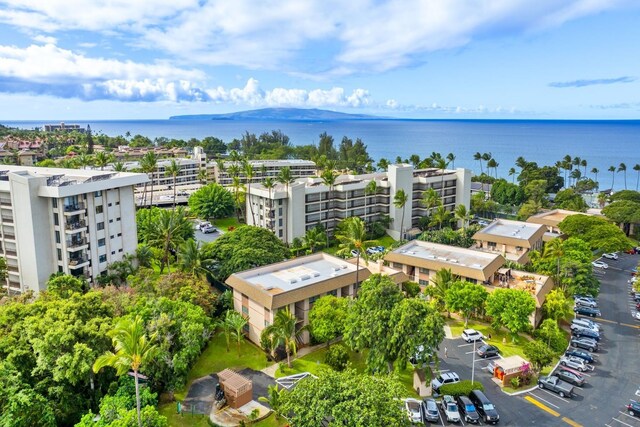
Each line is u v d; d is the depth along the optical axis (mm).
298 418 37156
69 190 73938
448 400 49500
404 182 128250
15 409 38094
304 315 63719
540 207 148875
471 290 67125
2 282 77812
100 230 80812
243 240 83875
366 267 73562
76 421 44344
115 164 161750
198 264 76062
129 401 42031
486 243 97188
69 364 42188
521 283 74625
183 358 49312
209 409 49219
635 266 102312
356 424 34375
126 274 78688
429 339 48344
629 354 63094
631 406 49406
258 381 54844
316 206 120438
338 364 56312
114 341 41625
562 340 62688
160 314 51312
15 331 46875
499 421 47938
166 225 83188
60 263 76188
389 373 47594
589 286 76312
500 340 65812
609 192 193875
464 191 142000
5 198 75500
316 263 75812
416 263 81688
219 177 194750
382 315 51156
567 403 51344
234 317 60562
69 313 48656
